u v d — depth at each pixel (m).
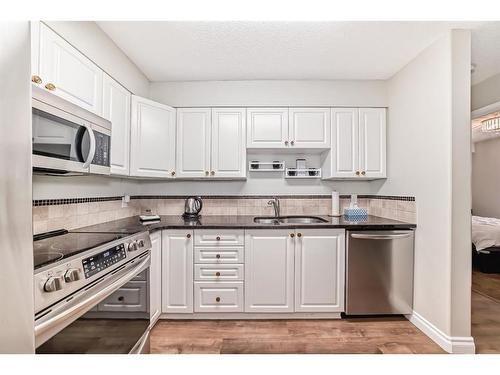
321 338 2.03
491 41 2.01
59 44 1.47
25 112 0.69
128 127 2.24
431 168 2.05
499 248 3.60
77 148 1.40
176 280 2.28
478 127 4.64
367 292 2.26
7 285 0.68
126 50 2.18
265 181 3.01
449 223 1.86
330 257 2.28
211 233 2.28
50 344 0.97
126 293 1.52
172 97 2.73
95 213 2.16
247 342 1.98
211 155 2.70
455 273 1.85
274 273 2.28
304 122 2.73
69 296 1.06
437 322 1.97
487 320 2.29
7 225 0.68
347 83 2.74
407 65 2.40
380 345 1.94
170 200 2.96
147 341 1.73
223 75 2.63
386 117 2.74
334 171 2.72
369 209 3.05
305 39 2.04
